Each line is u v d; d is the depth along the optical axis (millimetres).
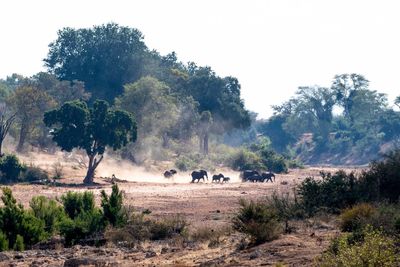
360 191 54594
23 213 49562
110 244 46719
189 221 60844
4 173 126812
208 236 46438
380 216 38312
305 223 46812
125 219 52750
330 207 53438
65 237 49156
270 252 34938
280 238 39000
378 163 58812
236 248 38625
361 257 25453
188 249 41625
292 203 55938
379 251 25500
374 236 27359
